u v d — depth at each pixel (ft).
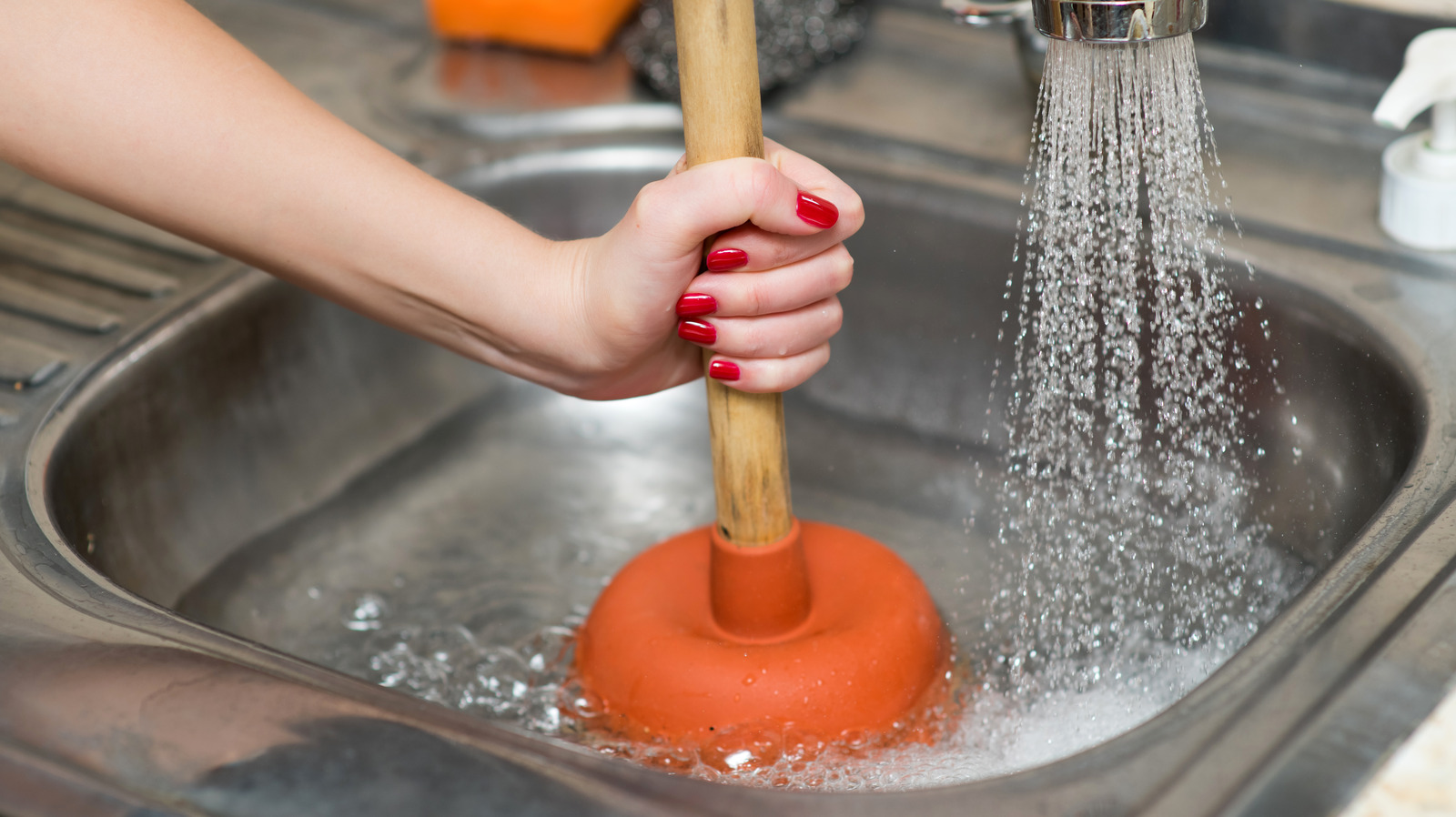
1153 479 3.49
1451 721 2.56
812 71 3.98
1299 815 2.49
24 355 3.38
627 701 3.15
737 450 3.04
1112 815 2.54
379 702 2.72
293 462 3.65
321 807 2.59
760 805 2.59
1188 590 3.36
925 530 3.65
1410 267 3.36
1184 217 3.34
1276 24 3.71
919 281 3.71
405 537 3.69
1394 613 2.72
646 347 2.99
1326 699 2.61
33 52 2.87
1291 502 3.37
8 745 2.65
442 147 3.88
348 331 3.74
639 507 3.75
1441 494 2.94
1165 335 3.31
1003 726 3.19
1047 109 3.16
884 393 3.82
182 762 2.64
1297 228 3.46
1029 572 3.48
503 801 2.59
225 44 2.97
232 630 3.46
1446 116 3.33
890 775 3.08
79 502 3.26
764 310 2.89
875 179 3.68
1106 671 3.27
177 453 3.47
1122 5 2.75
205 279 3.57
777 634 3.15
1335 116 3.68
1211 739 2.60
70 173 2.93
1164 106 3.03
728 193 2.78
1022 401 3.67
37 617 2.84
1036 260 3.58
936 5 4.09
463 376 3.92
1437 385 3.16
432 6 4.14
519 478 3.82
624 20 4.16
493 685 3.35
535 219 3.90
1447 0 3.52
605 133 3.89
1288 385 3.39
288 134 2.95
